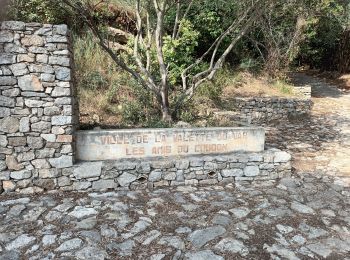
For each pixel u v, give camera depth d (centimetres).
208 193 499
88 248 355
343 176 593
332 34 1551
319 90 1341
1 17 511
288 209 458
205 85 926
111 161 506
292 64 1371
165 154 531
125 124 617
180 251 357
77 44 796
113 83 741
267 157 555
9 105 452
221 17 1036
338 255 365
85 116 635
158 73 777
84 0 620
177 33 833
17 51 443
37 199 458
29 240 366
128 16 848
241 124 669
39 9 734
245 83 1107
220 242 375
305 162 664
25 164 469
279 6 1073
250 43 1218
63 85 462
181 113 668
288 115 1012
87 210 431
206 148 547
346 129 908
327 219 438
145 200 467
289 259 352
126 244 366
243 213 441
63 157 478
